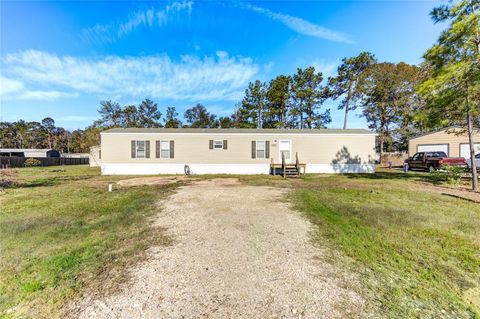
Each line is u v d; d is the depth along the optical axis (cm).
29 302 237
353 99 2650
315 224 475
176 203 658
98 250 355
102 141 1459
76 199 717
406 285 266
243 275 286
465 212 557
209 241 390
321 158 1505
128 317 215
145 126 4312
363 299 240
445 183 1041
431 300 240
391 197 729
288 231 436
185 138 1487
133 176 1376
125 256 336
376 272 294
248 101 3078
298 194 779
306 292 252
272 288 259
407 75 2483
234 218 518
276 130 1605
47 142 6175
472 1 791
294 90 2720
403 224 471
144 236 412
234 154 1498
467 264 313
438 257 333
